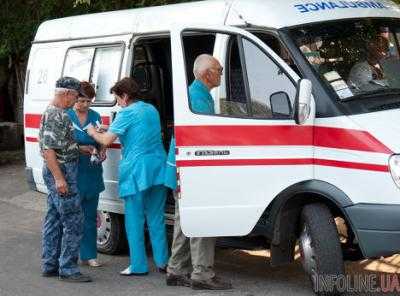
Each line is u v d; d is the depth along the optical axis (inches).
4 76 689.0
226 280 280.1
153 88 323.6
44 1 538.9
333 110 234.7
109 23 321.7
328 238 235.5
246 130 246.7
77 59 333.7
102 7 439.5
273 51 248.4
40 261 318.0
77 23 339.6
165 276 289.1
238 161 248.1
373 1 283.7
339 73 246.7
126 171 278.7
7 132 679.1
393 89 249.4
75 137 282.8
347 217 229.8
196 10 281.7
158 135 281.1
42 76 349.7
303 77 243.9
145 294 265.4
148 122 277.6
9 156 639.8
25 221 410.0
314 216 238.7
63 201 275.1
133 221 283.7
